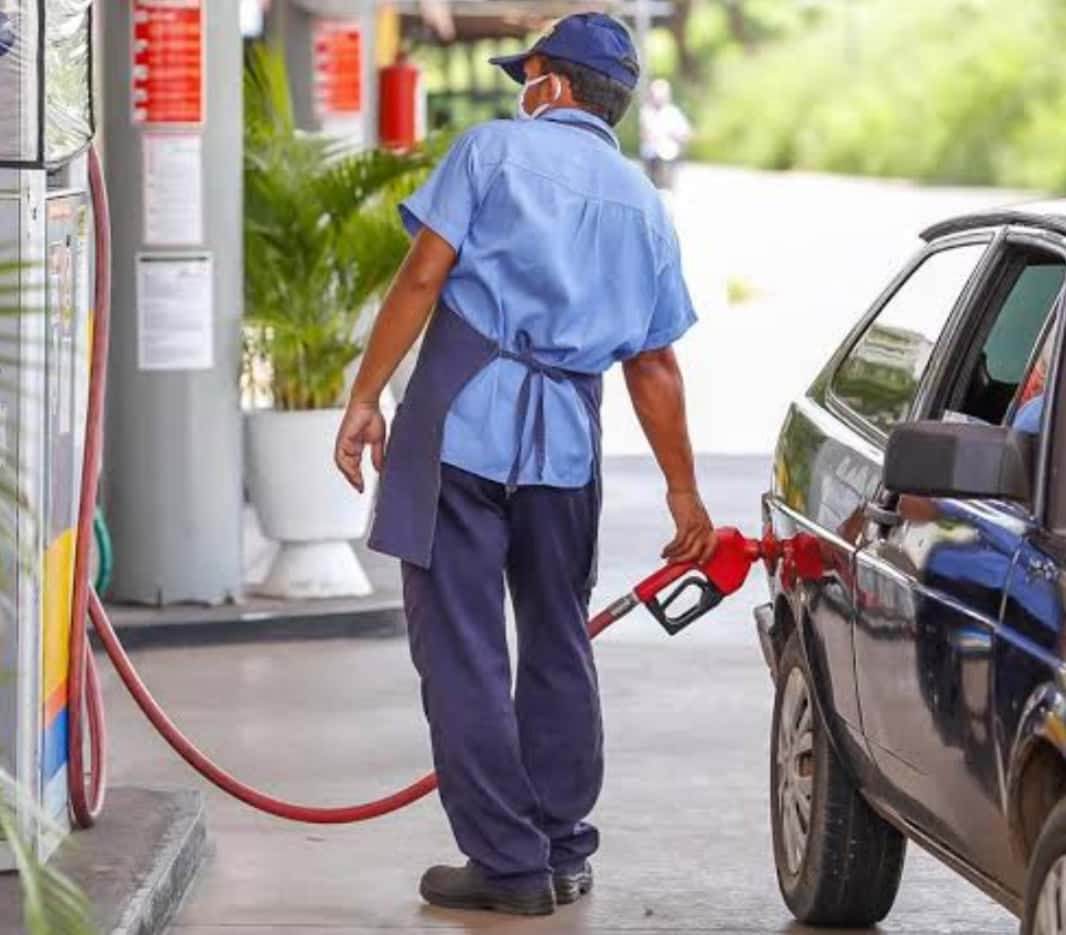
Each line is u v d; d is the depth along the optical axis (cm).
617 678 1936
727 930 1270
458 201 1231
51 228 1242
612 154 1257
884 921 1282
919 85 11112
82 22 1285
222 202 2077
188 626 2031
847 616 1155
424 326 1311
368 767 1638
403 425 1251
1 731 1230
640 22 6581
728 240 7462
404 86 3459
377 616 2080
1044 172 10681
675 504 1285
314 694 1864
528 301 1240
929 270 1227
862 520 1148
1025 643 955
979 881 1034
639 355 1281
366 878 1370
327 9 2861
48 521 1253
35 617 1234
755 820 1504
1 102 1187
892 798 1123
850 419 1234
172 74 2056
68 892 766
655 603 1297
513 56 1280
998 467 969
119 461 2080
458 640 1256
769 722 1786
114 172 2070
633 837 1461
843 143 11181
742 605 2239
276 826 1486
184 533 2078
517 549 1275
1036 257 1106
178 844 1323
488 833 1277
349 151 2438
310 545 2122
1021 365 1084
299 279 2111
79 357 1330
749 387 3978
